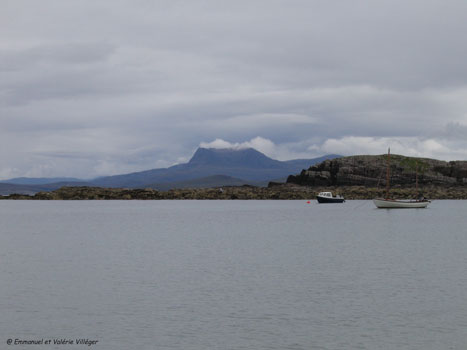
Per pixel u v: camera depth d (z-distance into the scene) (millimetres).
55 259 67062
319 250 75125
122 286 48125
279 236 99375
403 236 98125
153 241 90875
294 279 51188
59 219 171250
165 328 34938
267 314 38125
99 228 126188
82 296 44031
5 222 155375
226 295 44094
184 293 45000
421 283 48844
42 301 42219
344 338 32750
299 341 32250
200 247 80125
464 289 46125
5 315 38094
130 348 31312
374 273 54438
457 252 72188
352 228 120062
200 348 31172
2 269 58594
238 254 70750
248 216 181750
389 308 39594
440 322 35906
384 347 31203
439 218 160500
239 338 32844
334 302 41469
